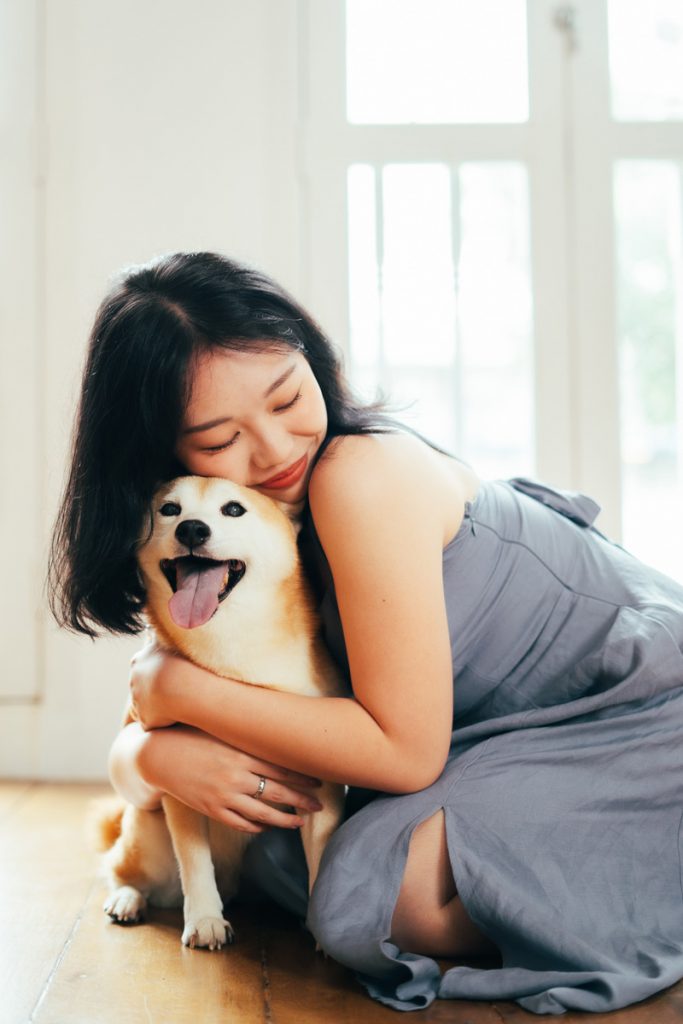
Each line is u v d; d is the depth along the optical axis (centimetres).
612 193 258
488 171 259
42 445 255
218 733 128
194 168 256
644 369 259
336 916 121
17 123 257
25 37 257
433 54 258
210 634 133
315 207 257
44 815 211
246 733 126
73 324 255
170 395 124
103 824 163
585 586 141
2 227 257
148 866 146
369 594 123
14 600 254
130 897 145
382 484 126
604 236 258
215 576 131
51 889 159
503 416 259
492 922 121
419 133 258
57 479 210
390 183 258
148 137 256
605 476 256
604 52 259
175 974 124
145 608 140
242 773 129
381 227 258
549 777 126
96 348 130
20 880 164
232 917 149
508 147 258
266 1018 111
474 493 144
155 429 127
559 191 258
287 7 258
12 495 255
